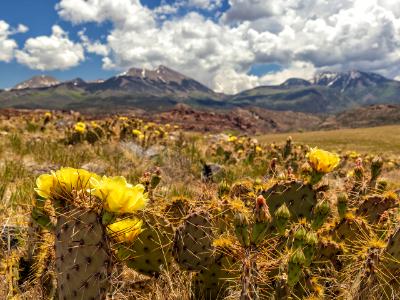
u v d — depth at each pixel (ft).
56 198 6.61
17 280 9.11
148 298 9.27
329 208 8.61
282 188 10.21
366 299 8.02
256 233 6.60
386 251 8.07
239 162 32.58
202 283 9.52
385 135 316.19
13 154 27.22
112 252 7.38
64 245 6.50
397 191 13.07
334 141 284.61
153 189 11.85
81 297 6.37
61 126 46.21
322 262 9.11
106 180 6.21
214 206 9.93
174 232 9.45
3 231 10.73
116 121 41.09
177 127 51.39
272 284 8.48
